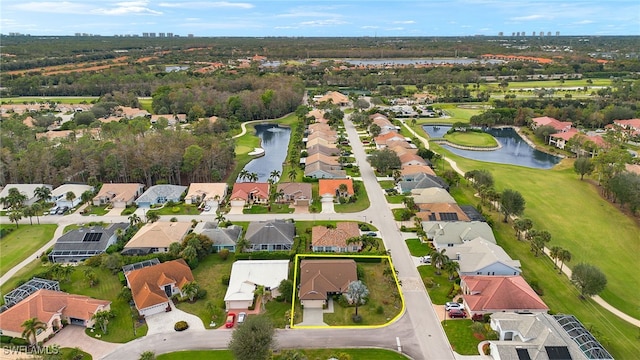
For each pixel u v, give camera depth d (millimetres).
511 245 102812
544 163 177750
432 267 92375
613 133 196625
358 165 165250
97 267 93875
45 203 127000
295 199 127562
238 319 75875
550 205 126938
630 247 103312
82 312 75250
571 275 83688
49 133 194125
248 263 90125
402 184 135750
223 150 155750
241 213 121938
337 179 138375
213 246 99625
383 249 99812
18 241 106312
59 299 76625
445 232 102062
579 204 127750
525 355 64062
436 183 135500
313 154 168000
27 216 114688
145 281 82625
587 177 152125
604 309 79500
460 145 199250
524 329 68875
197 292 81438
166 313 78438
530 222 103625
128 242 99812
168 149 146250
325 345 69750
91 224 115312
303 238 105312
